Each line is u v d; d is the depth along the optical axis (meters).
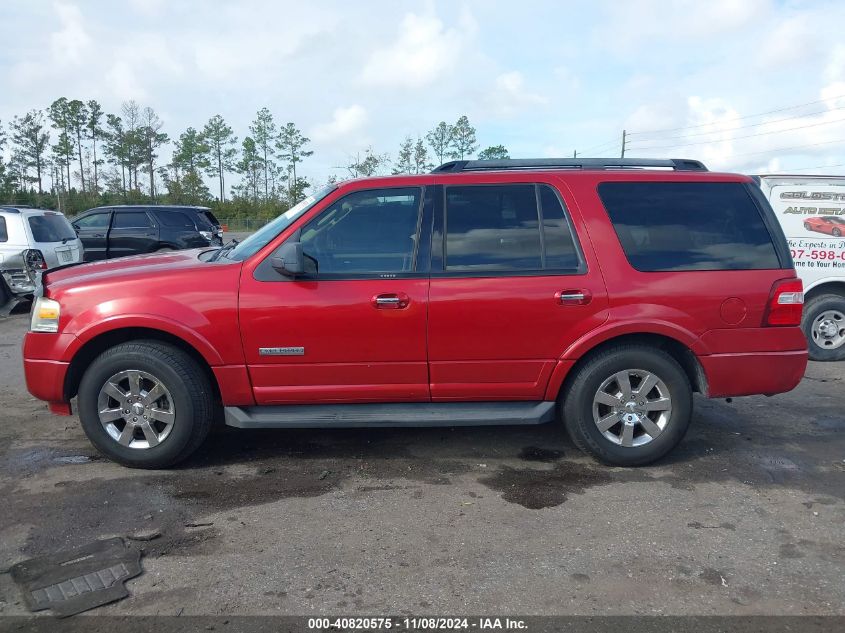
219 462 4.46
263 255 4.17
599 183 4.34
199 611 2.80
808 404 5.91
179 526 3.54
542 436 5.01
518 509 3.78
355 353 4.16
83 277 4.27
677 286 4.20
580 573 3.11
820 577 3.09
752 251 4.32
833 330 7.66
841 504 3.87
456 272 4.17
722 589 2.98
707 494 4.00
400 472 4.31
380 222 4.25
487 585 3.00
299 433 5.05
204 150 72.19
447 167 4.55
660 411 4.34
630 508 3.79
